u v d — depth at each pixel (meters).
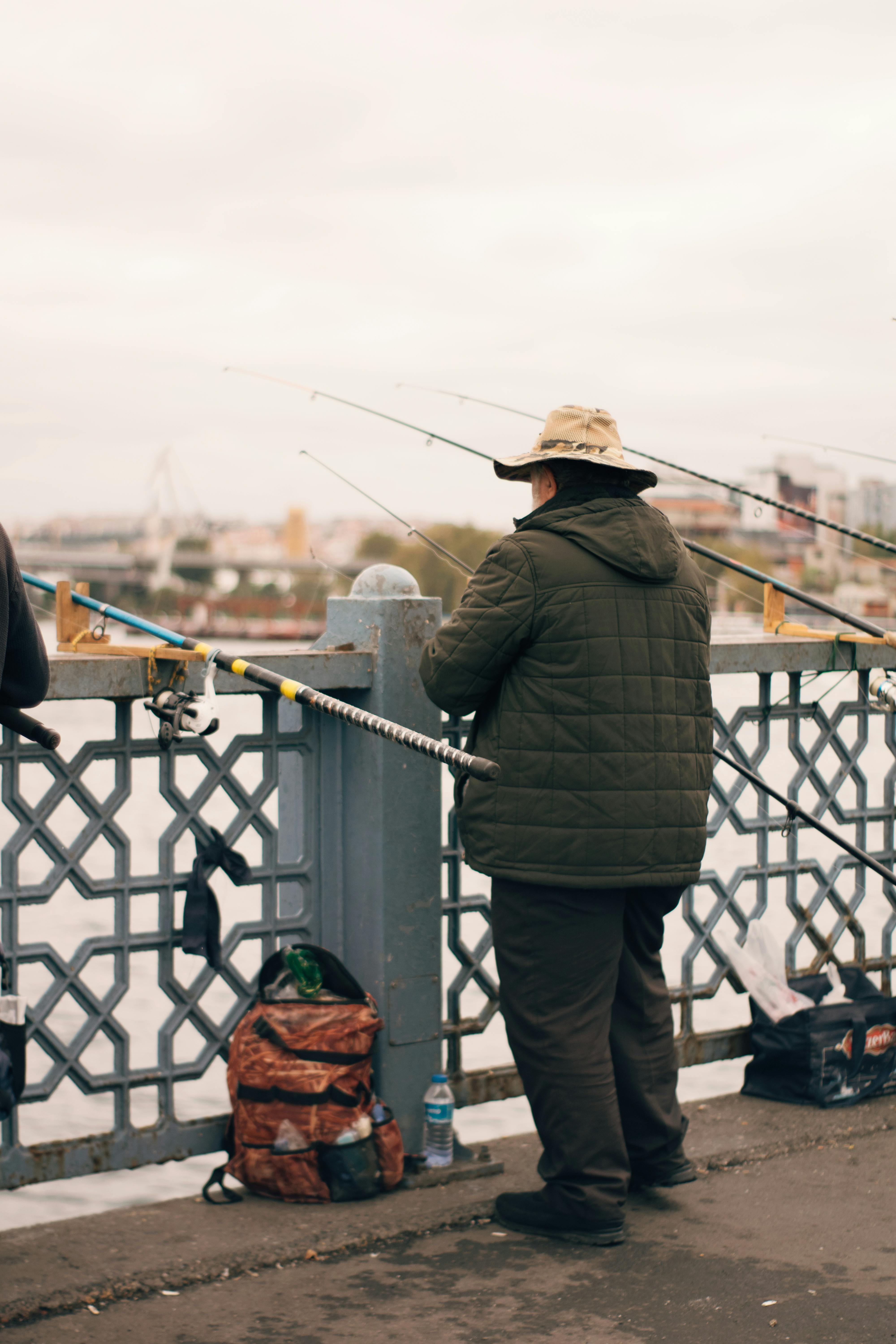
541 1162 2.91
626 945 2.98
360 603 3.17
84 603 2.94
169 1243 2.76
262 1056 2.97
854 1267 2.74
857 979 3.90
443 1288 2.63
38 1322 2.47
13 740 2.78
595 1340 2.42
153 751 2.97
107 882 2.92
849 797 11.23
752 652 3.74
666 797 2.79
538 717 2.76
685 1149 3.37
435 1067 3.23
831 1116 3.64
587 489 2.88
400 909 3.16
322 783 3.22
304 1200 2.97
